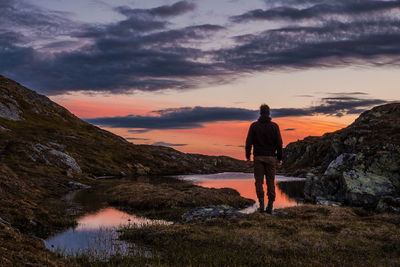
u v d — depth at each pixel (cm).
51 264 677
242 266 742
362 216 1428
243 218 1267
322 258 783
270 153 1352
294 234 996
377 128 3978
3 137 5188
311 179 2222
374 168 1986
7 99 10838
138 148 10700
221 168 11825
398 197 1570
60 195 2656
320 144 7725
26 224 1302
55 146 7188
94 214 1725
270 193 1366
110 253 909
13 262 613
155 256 844
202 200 2147
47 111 12431
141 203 2058
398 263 729
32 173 3409
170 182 4694
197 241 965
